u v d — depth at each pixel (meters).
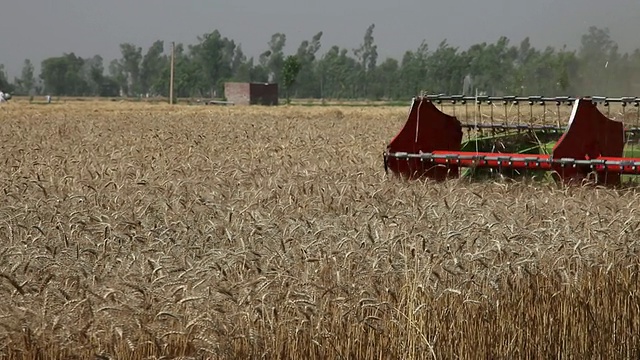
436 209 26.98
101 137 75.25
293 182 35.06
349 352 18.94
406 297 20.05
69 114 128.88
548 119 54.59
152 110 151.75
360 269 20.41
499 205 28.30
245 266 19.66
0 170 43.50
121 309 16.94
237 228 24.27
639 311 23.00
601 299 22.75
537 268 22.23
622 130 38.62
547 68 179.25
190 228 24.08
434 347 19.77
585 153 37.16
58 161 46.47
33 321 16.58
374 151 58.31
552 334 21.86
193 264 19.92
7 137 75.94
